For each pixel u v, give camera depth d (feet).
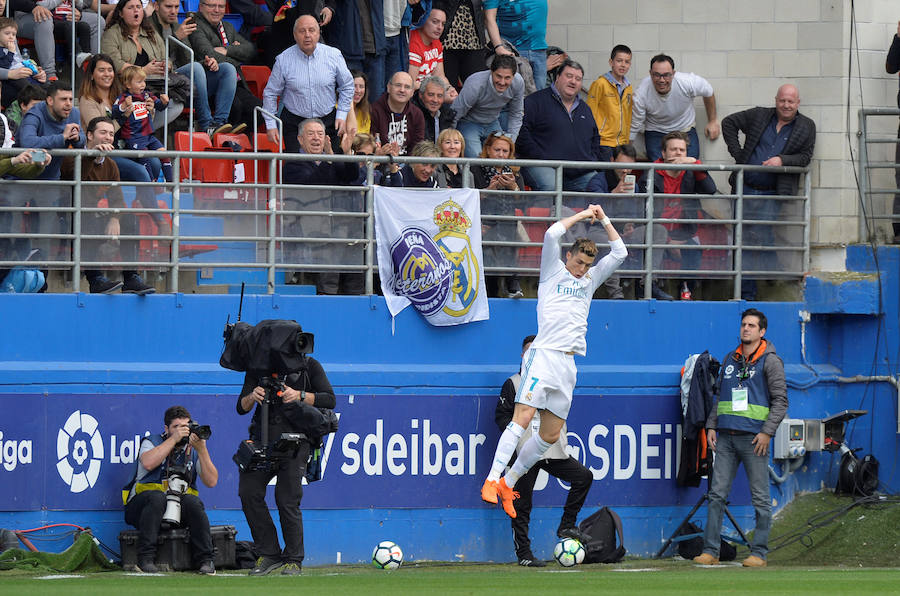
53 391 130.31
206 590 88.69
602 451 142.92
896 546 141.59
